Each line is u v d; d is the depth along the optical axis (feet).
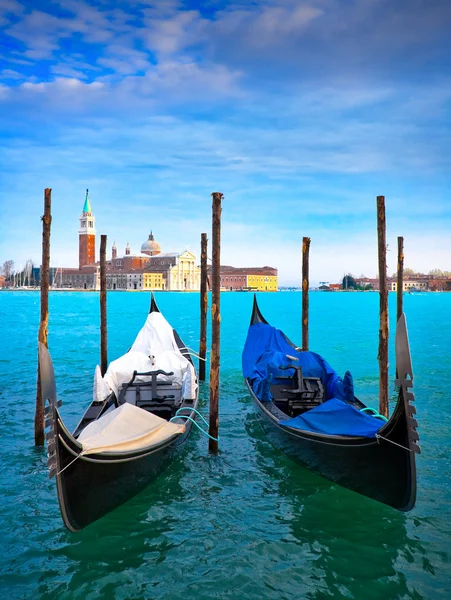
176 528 22.61
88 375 55.62
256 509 24.34
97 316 166.91
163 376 37.45
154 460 25.23
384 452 22.21
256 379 36.96
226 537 21.90
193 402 33.94
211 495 25.77
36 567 19.75
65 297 408.26
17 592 18.34
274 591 18.45
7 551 20.75
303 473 28.45
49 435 19.54
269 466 29.45
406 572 19.39
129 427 24.95
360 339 92.73
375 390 47.78
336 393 32.65
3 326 124.16
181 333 105.91
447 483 26.45
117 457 22.40
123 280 575.79
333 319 152.25
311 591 18.43
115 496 22.88
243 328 116.37
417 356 67.36
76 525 20.81
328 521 23.17
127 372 35.58
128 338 96.53
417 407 40.47
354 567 19.75
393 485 22.06
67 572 19.48
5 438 33.37
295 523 23.00
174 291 574.15
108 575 19.33
